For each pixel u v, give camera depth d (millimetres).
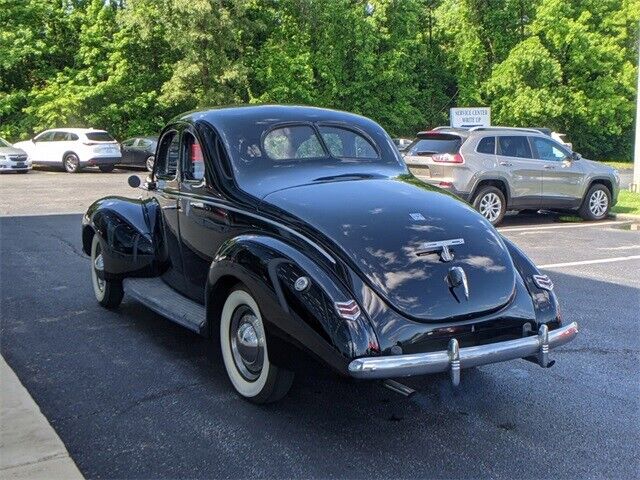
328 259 3799
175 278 5543
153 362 5023
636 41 38062
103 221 6062
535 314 4098
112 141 25891
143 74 32688
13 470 3275
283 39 33781
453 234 4113
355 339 3520
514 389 4629
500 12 37906
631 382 4770
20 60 30578
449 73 39750
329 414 4145
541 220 14211
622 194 18047
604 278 8234
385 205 4234
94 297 6961
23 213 13656
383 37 34500
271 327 3773
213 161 4809
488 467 3510
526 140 13227
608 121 38438
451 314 3781
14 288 7312
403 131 36500
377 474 3416
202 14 29312
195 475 3383
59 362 5008
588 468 3512
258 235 4156
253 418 4059
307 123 5098
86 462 3498
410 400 4398
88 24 31797
